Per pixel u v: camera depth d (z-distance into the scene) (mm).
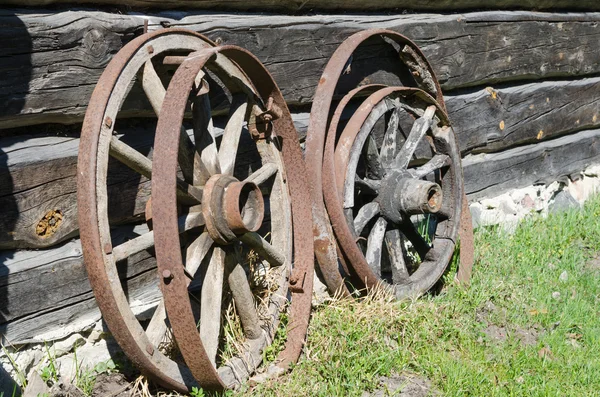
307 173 3904
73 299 3311
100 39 3213
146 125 3600
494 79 5695
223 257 3418
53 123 3260
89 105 2908
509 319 4434
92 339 3422
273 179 3857
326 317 3875
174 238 2828
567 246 5617
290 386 3420
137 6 3482
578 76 6801
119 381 3367
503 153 5992
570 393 3701
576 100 6617
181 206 3332
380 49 4691
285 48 4090
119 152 3064
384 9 4930
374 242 4262
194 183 3342
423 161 5164
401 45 4586
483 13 5531
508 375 3797
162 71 3420
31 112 3047
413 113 4527
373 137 4461
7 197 3020
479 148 5684
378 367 3635
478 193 5695
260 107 3775
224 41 3748
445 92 5375
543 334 4348
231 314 3693
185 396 3258
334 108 4516
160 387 3334
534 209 6172
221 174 3434
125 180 3412
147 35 3119
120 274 3469
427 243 4938
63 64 3111
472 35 5348
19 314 3127
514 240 5531
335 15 4535
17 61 2971
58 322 3271
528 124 6082
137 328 2984
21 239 3098
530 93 6055
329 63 4098
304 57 4211
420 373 3742
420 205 4203
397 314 3986
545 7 6285
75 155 3242
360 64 4586
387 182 4301
